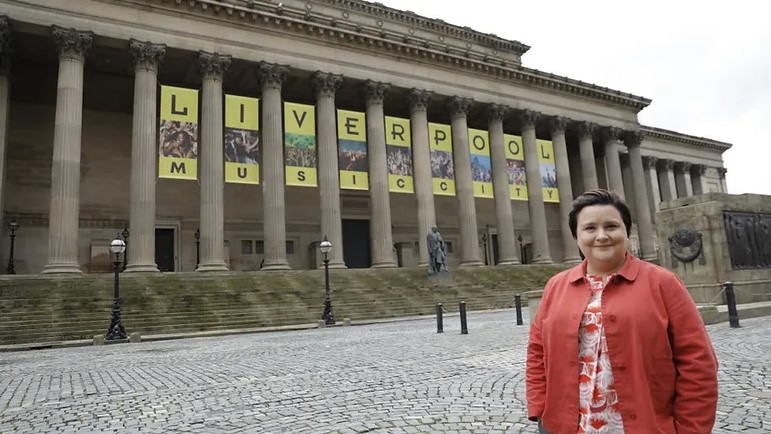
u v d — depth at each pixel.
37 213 41.25
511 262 50.59
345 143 44.47
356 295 35.56
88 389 11.38
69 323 25.66
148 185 35.91
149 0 38.03
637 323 2.99
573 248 54.91
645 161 73.56
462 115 51.16
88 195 43.56
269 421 8.00
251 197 49.62
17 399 10.56
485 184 51.25
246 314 29.97
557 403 3.22
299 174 41.44
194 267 46.25
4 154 37.09
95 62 40.81
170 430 7.75
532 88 56.53
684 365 2.93
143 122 36.38
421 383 10.45
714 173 83.31
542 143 56.34
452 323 26.20
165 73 43.59
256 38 41.97
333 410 8.51
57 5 35.09
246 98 40.78
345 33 45.38
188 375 12.80
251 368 13.51
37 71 41.34
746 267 22.23
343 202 53.88
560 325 3.28
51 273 31.88
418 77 49.53
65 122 34.03
